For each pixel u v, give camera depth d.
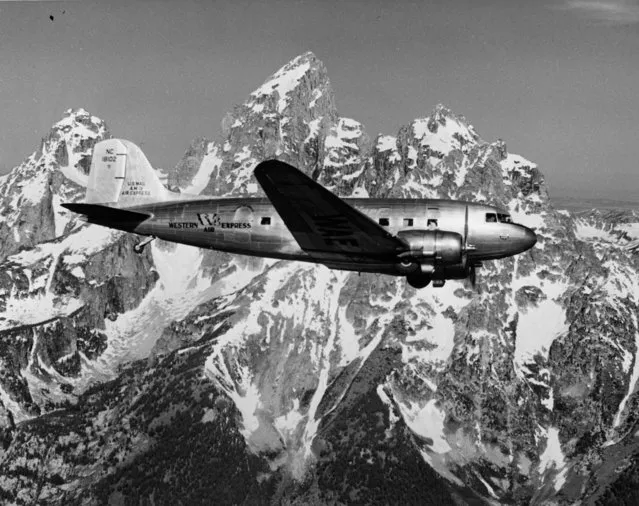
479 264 83.62
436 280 80.81
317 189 72.38
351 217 74.94
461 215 81.94
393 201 82.75
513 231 81.62
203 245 88.00
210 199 88.62
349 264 80.56
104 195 93.94
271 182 72.44
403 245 77.94
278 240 85.06
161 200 93.06
